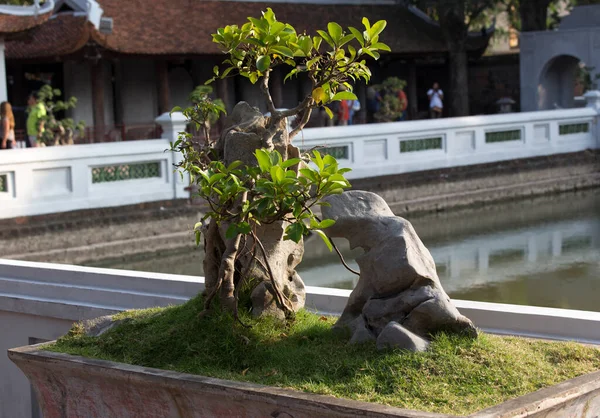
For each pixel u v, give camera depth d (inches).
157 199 589.6
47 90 670.5
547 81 1139.9
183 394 142.1
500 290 432.5
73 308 223.5
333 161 141.4
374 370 138.9
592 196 788.6
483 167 753.0
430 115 1075.3
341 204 162.1
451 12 1053.8
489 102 1240.8
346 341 154.8
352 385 135.5
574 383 133.9
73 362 153.9
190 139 186.2
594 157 828.6
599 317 168.6
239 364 150.7
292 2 1015.0
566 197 784.3
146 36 853.8
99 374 150.6
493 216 697.0
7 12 691.4
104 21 804.0
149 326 167.3
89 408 157.0
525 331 174.6
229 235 143.2
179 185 597.9
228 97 1014.4
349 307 160.6
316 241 573.9
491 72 1241.4
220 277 157.8
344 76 162.1
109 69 934.4
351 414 124.6
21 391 235.3
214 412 140.3
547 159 798.5
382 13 1093.1
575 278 456.1
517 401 126.3
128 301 216.2
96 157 559.2
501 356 142.1
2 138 609.9
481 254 539.5
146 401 148.0
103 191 565.3
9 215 520.7
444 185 711.1
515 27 1307.8
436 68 1223.5
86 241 537.3
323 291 199.2
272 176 139.6
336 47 157.5
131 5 885.8
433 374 137.0
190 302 172.7
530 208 729.6
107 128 923.4
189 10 918.4
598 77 1056.2
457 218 691.4
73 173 550.3
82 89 915.4
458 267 500.4
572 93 1155.3
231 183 149.1
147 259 561.0
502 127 774.5
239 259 171.8
